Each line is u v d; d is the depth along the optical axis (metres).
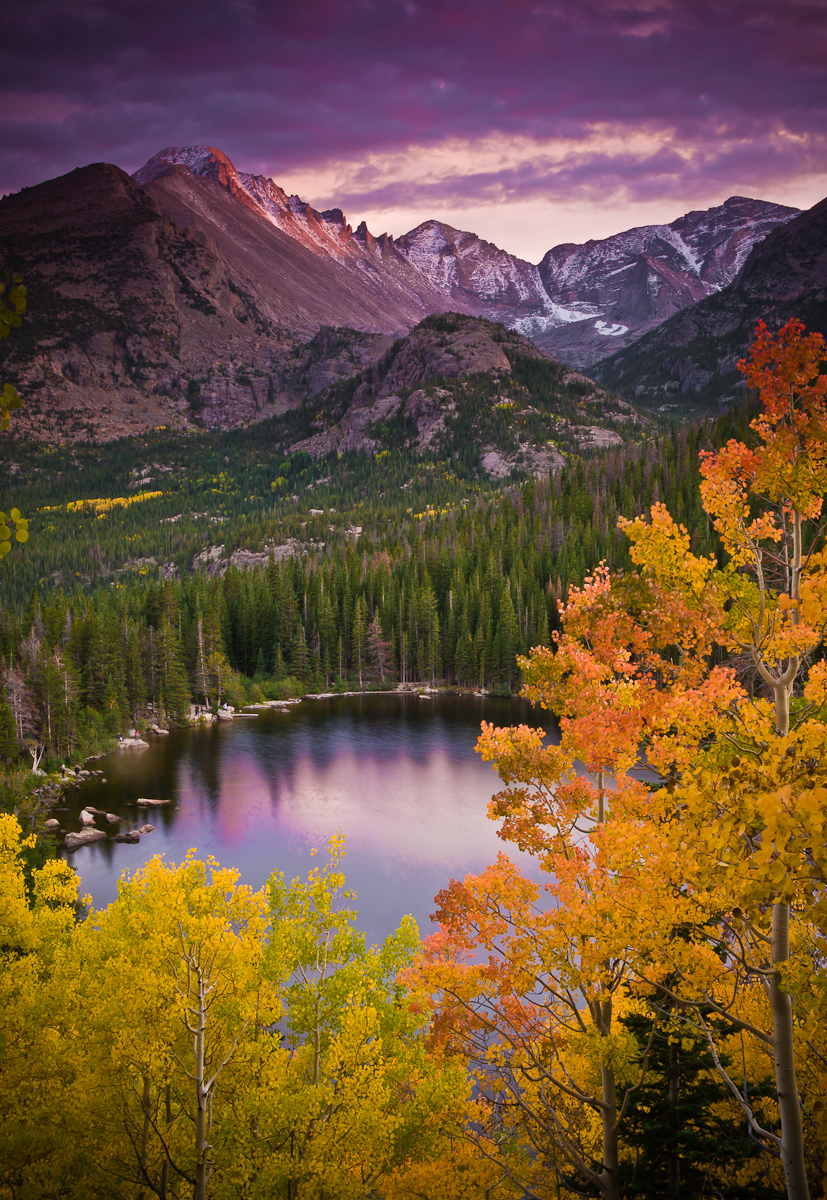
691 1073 13.03
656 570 9.68
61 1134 15.23
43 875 18.67
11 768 64.56
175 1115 17.00
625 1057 10.78
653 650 10.95
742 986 11.91
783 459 8.62
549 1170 14.84
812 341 8.46
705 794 6.89
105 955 17.31
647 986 10.56
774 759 6.63
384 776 69.38
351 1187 14.35
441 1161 14.39
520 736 11.63
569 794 11.17
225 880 17.17
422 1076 16.56
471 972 12.10
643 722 10.02
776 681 8.78
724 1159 12.92
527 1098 14.19
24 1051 15.98
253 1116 15.69
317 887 17.23
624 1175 13.45
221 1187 15.52
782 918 7.88
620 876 10.04
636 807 10.41
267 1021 16.27
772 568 10.09
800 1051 11.11
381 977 17.77
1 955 17.53
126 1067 15.17
